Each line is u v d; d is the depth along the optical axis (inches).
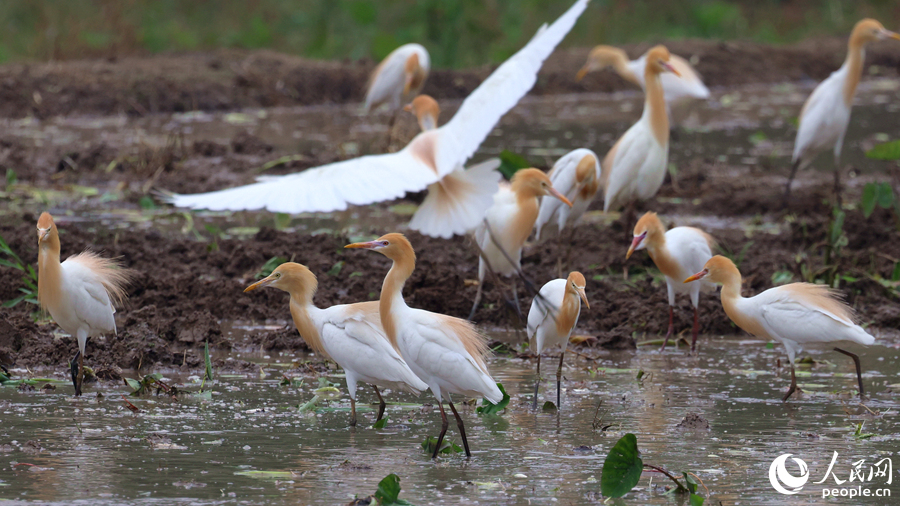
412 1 1652.3
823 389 432.5
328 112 1250.6
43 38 1323.8
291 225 735.1
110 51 1343.5
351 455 334.0
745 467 326.6
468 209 313.3
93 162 877.2
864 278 591.8
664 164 642.2
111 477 303.4
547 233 600.7
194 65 1294.3
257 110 1238.9
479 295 526.3
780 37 1916.8
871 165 966.4
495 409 372.2
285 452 334.6
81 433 347.6
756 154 1023.0
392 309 343.9
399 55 995.9
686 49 1637.6
